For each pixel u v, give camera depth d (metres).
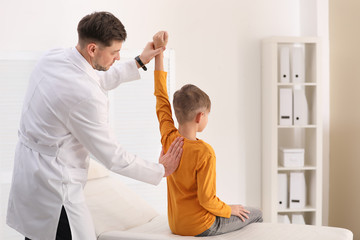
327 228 2.08
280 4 3.68
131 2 3.46
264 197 3.66
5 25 3.29
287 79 3.46
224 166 3.71
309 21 3.61
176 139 1.97
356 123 3.31
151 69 3.32
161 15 3.52
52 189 1.82
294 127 3.47
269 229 2.08
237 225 2.07
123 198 2.49
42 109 1.80
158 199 3.38
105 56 1.86
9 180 3.13
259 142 3.73
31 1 3.31
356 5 3.26
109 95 3.26
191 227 1.97
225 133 3.69
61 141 1.82
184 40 3.57
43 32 3.34
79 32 1.83
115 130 3.29
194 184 1.96
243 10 3.63
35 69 1.88
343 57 3.43
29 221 1.86
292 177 3.52
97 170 2.60
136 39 3.49
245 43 3.65
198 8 3.57
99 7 3.42
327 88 3.68
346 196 3.45
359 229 3.30
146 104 3.33
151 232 2.15
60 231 1.84
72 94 1.77
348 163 3.42
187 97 1.97
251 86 3.69
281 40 3.40
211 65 3.62
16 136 3.14
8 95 3.11
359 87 3.26
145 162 1.92
